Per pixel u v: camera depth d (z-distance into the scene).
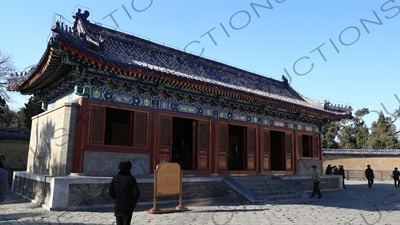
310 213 15.67
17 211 14.37
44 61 16.75
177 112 20.88
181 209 15.54
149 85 19.38
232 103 23.62
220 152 22.73
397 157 45.69
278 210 16.47
